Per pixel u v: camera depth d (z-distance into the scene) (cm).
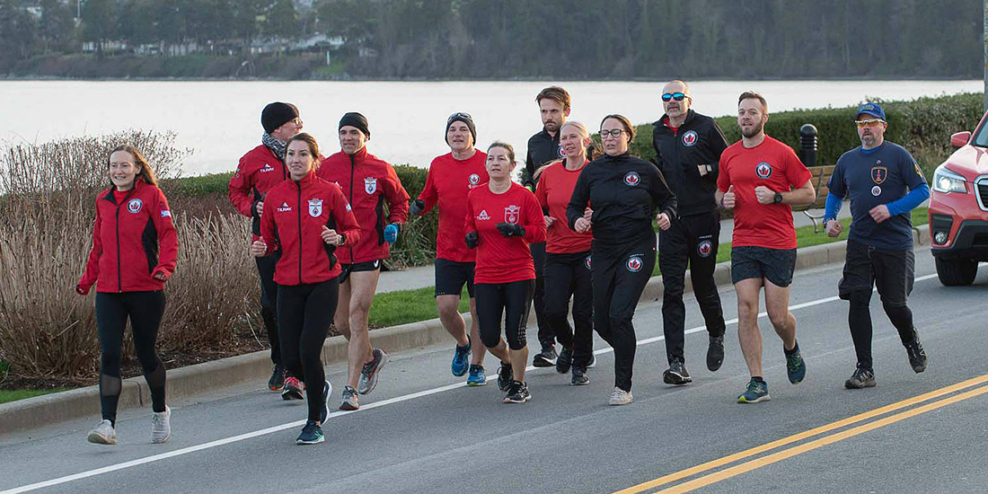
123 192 1076
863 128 1180
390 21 15625
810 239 2184
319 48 15938
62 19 15150
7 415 1166
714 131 1246
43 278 1310
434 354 1488
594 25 15038
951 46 14125
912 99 3469
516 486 922
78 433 1159
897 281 1181
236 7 15688
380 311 1625
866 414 1085
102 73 15338
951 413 1073
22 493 970
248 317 1469
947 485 880
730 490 888
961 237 1700
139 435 1141
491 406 1202
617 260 1180
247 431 1141
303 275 1089
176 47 15538
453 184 1260
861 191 1180
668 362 1294
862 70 14562
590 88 12238
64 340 1299
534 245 1349
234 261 1462
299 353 1102
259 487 956
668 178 1260
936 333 1438
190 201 2036
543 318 1365
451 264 1276
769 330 1525
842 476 909
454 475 959
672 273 1254
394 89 12294
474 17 15362
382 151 4884
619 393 1174
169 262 1067
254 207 1240
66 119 6294
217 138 5350
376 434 1108
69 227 1588
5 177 1855
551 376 1334
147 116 6862
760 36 14825
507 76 15250
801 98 9181
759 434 1036
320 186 1101
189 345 1426
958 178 1722
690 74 14862
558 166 1261
